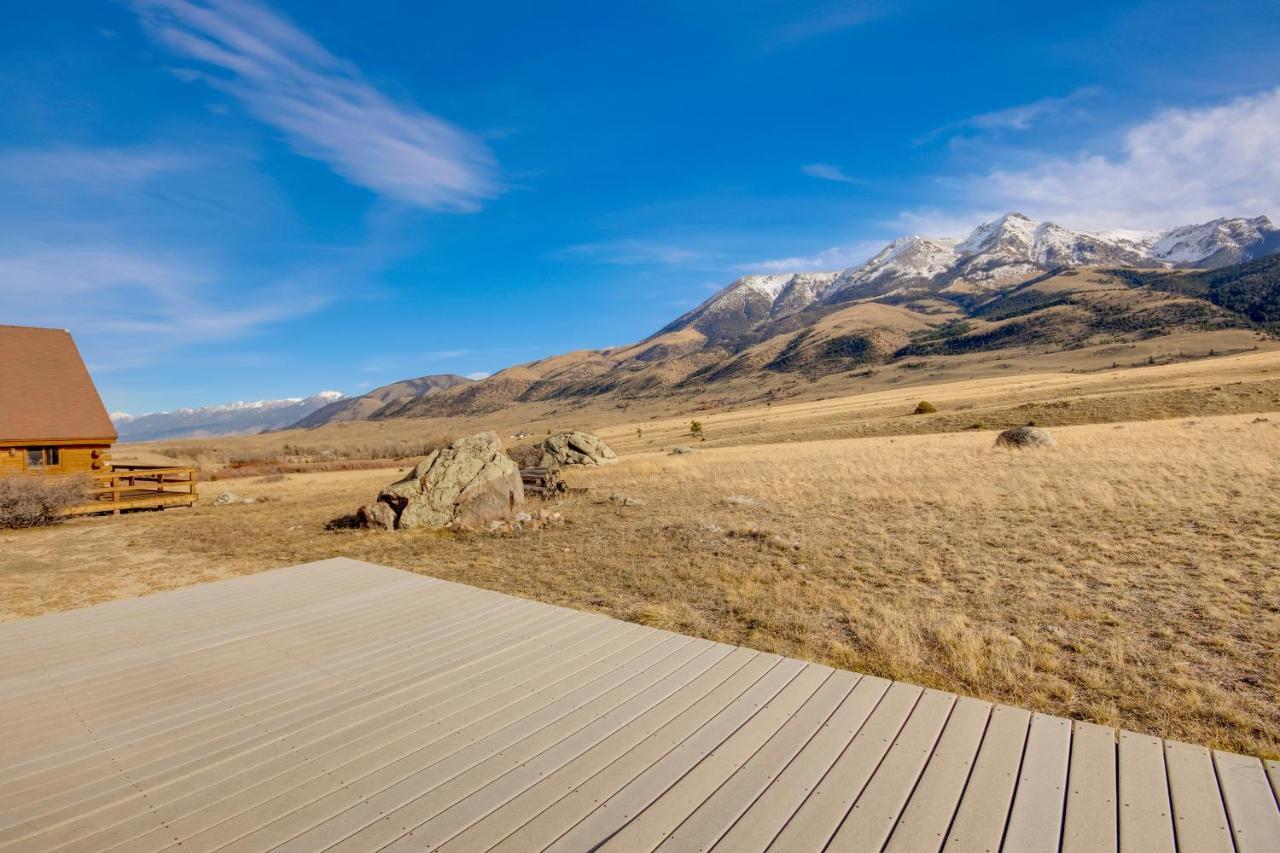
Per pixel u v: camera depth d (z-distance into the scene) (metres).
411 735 3.72
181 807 3.03
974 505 12.32
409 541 11.09
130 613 6.38
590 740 3.61
